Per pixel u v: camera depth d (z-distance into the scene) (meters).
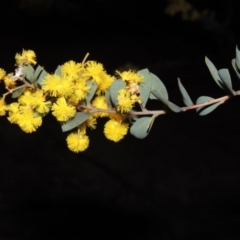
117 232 1.05
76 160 1.27
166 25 1.24
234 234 1.03
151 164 1.27
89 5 1.16
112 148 1.31
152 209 1.12
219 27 0.78
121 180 1.21
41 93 0.31
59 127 1.35
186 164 1.27
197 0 0.98
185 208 1.12
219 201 1.14
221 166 1.26
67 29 1.86
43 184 1.19
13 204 1.12
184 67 0.71
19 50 1.83
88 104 0.32
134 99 0.31
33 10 1.10
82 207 1.12
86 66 0.33
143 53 1.65
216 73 0.32
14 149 1.30
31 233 1.03
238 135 1.35
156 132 1.37
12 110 0.32
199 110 0.32
